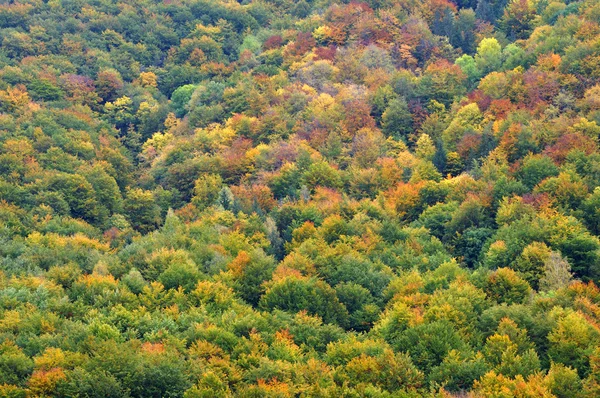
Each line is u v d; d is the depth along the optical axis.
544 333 78.88
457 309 83.88
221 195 140.50
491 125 150.75
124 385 70.69
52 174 145.62
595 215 107.81
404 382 73.12
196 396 69.19
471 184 130.62
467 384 71.75
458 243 115.75
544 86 156.12
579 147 127.75
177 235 119.44
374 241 115.12
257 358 76.75
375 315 93.06
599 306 85.31
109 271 105.44
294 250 113.44
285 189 147.12
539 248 98.81
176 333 82.38
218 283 96.12
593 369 70.00
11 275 98.19
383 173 144.38
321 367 75.12
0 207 129.38
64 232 127.62
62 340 78.69
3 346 75.56
